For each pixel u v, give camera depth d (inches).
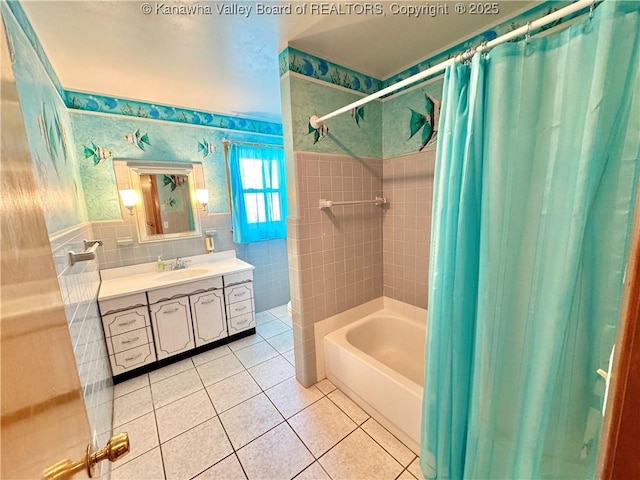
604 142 30.1
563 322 33.7
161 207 101.5
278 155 128.2
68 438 19.8
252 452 58.6
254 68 75.2
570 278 32.9
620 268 31.1
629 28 28.0
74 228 60.3
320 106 71.5
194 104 101.0
